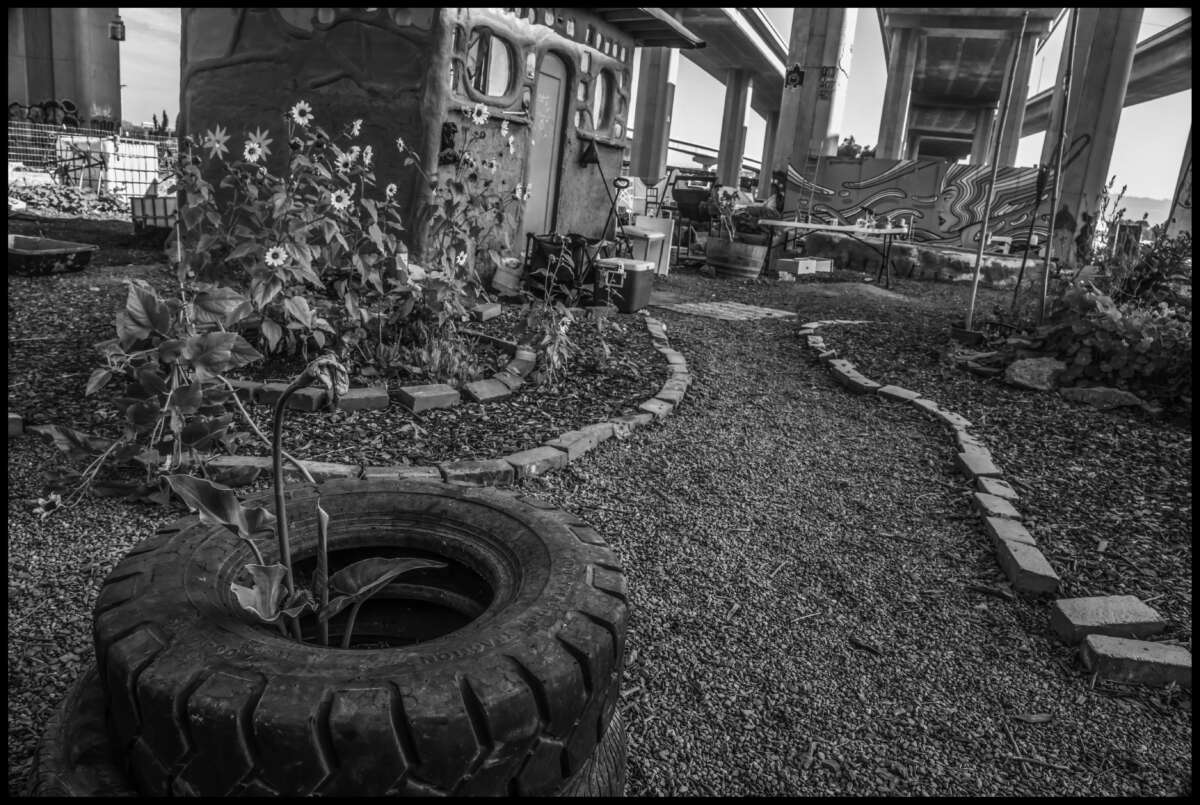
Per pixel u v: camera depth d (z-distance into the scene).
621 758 1.87
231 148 8.12
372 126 7.47
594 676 1.51
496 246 7.48
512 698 1.36
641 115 26.94
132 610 1.50
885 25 34.22
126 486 3.31
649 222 12.66
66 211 14.30
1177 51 35.88
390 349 5.11
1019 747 2.29
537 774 1.43
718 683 2.46
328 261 4.85
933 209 20.27
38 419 3.99
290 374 4.69
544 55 8.90
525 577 1.78
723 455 4.61
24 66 22.31
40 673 2.23
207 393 3.34
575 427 4.60
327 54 7.61
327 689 1.31
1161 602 3.18
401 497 2.10
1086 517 4.02
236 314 3.29
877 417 5.69
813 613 2.96
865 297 12.55
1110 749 2.31
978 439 5.20
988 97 56.53
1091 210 18.17
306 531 1.95
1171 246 8.77
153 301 3.07
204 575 1.66
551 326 5.53
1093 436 5.29
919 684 2.56
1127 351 6.09
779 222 14.24
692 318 9.13
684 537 3.50
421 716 1.29
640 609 2.85
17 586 2.66
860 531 3.75
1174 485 4.48
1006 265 16.39
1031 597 3.22
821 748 2.19
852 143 35.31
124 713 1.37
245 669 1.35
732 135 46.66
